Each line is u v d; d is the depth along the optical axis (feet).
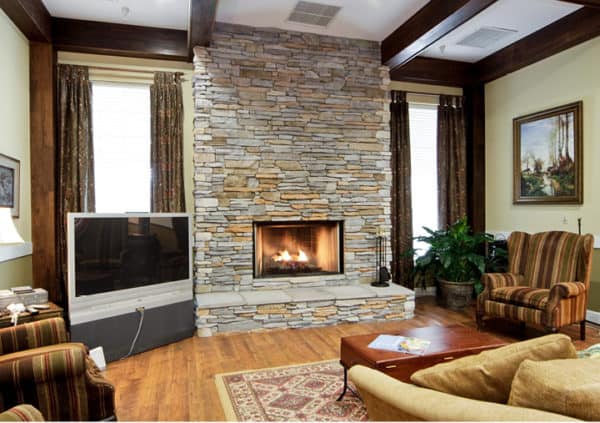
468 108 18.74
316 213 15.30
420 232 18.38
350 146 15.69
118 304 11.08
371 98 15.93
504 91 17.62
